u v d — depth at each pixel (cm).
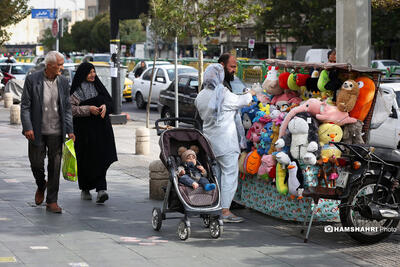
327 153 902
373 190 873
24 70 4003
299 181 931
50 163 1062
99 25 9862
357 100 915
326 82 941
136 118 2884
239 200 1093
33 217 1023
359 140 923
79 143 1139
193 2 2006
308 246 875
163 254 825
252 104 1042
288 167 930
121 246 861
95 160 1134
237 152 1006
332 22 4409
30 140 1051
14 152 1747
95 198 1188
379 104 946
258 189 1041
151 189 1180
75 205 1124
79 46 10556
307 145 916
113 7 2500
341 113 912
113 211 1080
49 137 1056
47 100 1050
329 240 909
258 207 1041
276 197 995
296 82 992
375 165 877
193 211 883
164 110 2652
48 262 772
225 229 970
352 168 877
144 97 3300
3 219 1003
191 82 2506
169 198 950
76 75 1139
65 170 1091
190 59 4219
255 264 788
